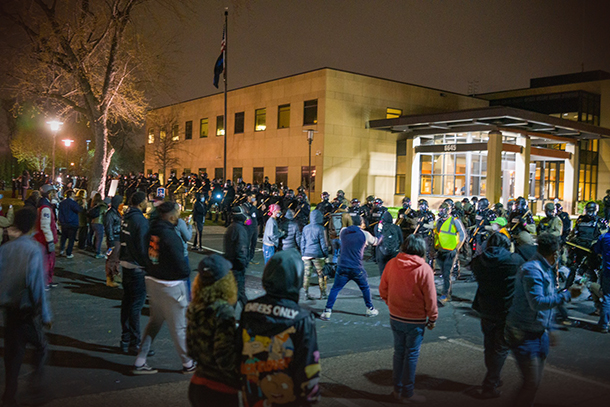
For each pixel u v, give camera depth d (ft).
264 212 60.59
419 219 34.71
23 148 186.50
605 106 137.18
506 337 13.85
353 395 15.21
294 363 8.32
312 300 28.81
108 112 66.64
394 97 116.37
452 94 128.26
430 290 14.33
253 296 29.22
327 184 106.42
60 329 21.40
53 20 55.47
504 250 14.73
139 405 13.85
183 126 155.74
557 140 107.45
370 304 25.12
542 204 122.93
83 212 44.24
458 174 101.30
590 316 26.30
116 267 24.82
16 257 13.29
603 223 28.94
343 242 24.50
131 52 61.52
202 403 8.80
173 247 15.61
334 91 106.52
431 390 15.72
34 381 13.78
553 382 16.71
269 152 120.57
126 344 18.66
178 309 15.94
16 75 58.75
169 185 103.50
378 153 114.01
